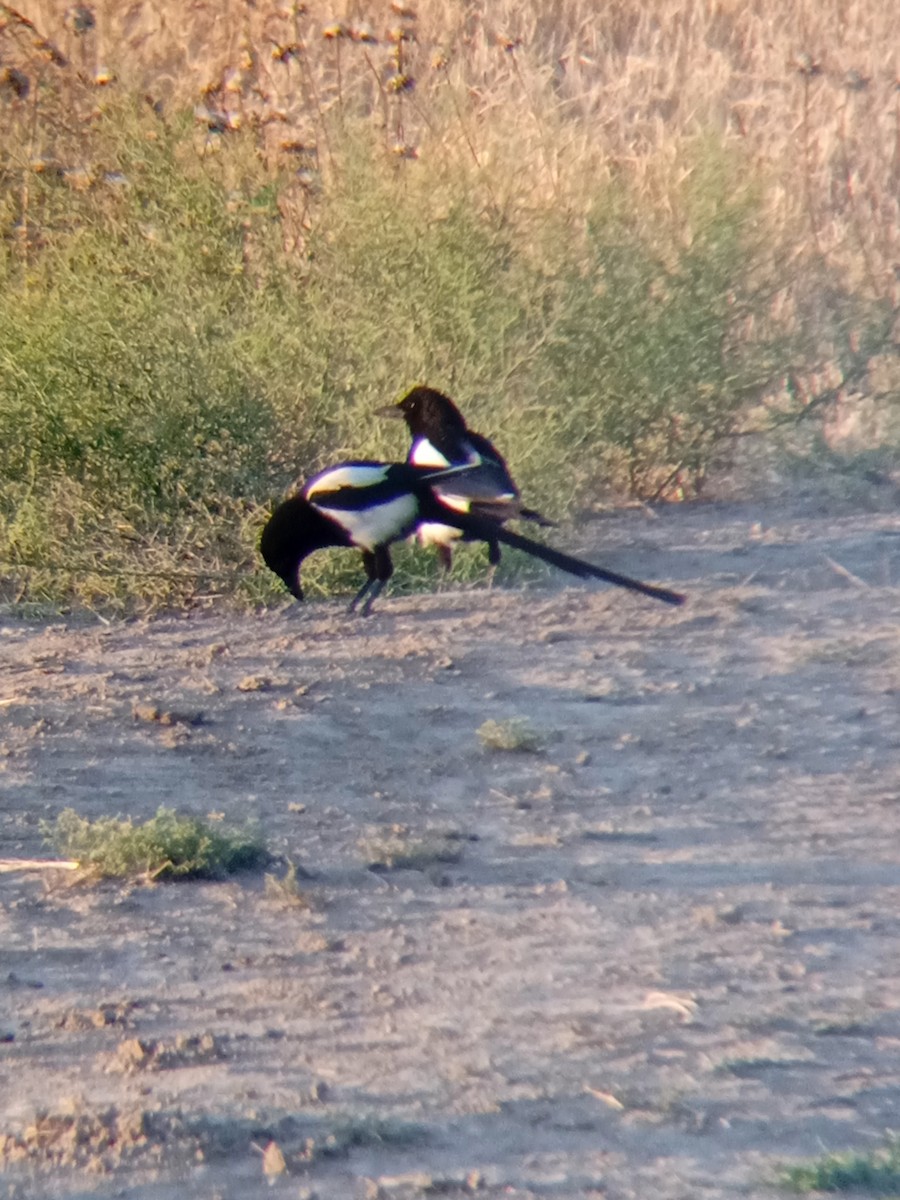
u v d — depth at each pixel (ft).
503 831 29.94
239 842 28.27
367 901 26.84
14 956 24.81
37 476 48.24
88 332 48.39
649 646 41.01
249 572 45.93
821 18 80.79
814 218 67.97
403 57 69.77
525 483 48.65
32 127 58.80
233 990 23.67
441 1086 20.58
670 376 54.85
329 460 48.55
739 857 28.40
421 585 47.09
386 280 52.08
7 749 33.91
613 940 25.11
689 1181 18.13
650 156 65.46
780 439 58.08
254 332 49.78
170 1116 19.77
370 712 36.55
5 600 45.96
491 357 51.65
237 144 56.08
